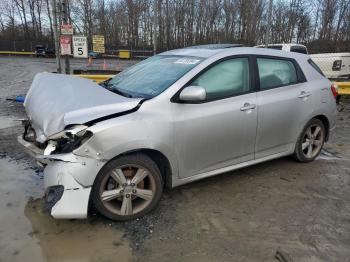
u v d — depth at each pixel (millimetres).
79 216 3293
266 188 4527
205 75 4047
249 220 3760
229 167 4375
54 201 3289
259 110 4434
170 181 3924
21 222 3602
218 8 56719
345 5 48375
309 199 4273
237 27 56344
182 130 3797
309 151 5383
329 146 6492
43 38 61938
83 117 3320
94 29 60594
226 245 3320
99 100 3613
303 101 4988
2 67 25734
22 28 63812
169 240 3379
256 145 4562
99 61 39656
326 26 50125
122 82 4535
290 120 4875
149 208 3760
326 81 5422
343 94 11312
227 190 4438
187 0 57031
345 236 3520
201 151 4027
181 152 3865
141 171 3648
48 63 32188
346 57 15602
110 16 61250
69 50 11625
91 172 3320
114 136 3352
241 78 4383
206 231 3535
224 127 4121
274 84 4707
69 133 3266
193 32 57938
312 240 3434
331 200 4266
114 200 3641
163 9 57531
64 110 3490
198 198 4207
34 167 5008
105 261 3074
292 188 4555
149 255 3160
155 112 3652
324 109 5312
